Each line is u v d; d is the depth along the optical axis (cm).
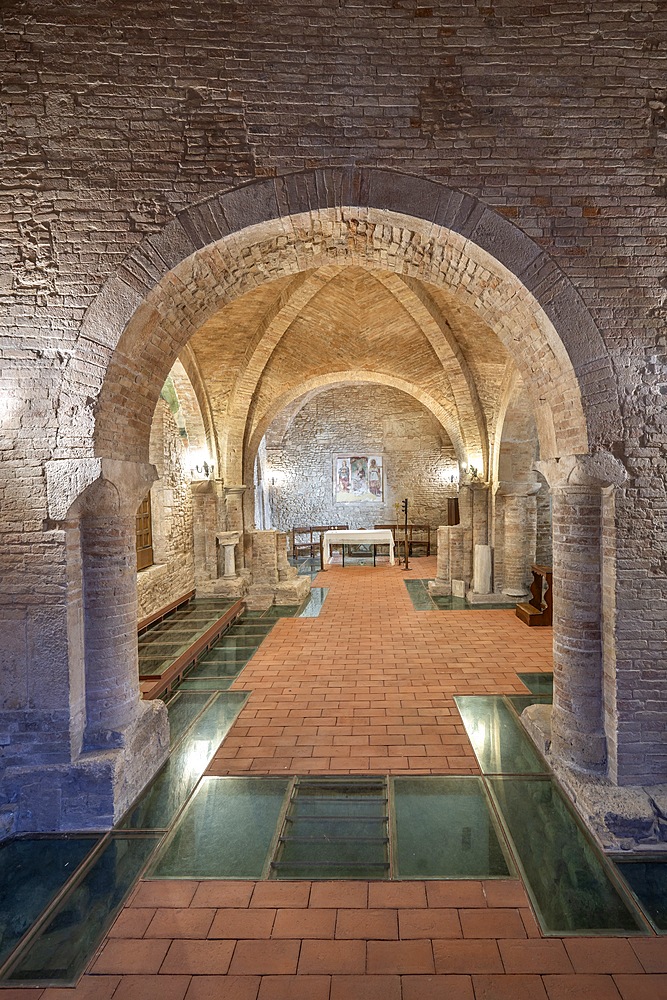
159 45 393
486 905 302
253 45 394
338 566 1557
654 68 395
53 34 391
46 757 389
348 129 396
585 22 394
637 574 386
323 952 273
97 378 390
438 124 396
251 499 1162
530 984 254
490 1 395
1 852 356
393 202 397
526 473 1020
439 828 369
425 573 1420
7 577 391
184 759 464
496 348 926
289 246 459
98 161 392
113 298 391
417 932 284
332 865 335
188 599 996
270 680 648
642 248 394
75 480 387
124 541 430
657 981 255
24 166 391
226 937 283
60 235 392
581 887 315
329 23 396
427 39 395
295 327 978
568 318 393
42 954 274
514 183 395
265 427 1164
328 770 443
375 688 616
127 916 298
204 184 394
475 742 486
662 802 364
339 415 1778
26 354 391
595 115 395
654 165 394
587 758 406
